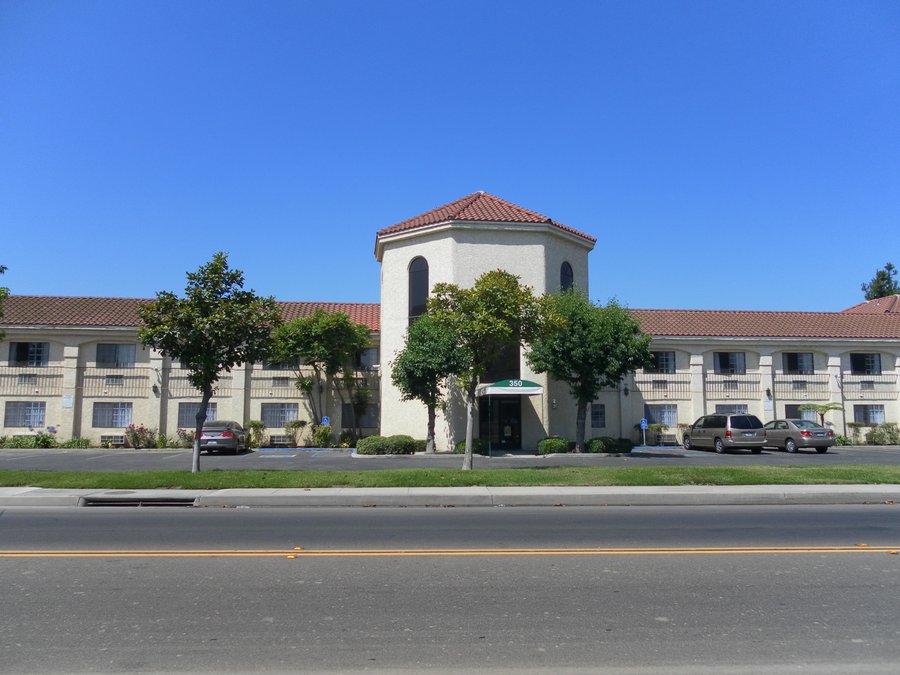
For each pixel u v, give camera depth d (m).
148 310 16.69
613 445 27.58
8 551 8.57
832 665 4.89
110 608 6.16
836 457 26.28
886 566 7.82
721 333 36.09
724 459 24.81
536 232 28.72
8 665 4.84
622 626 5.70
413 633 5.52
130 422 33.25
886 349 37.44
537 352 27.00
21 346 33.19
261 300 17.30
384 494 13.01
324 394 33.84
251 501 12.81
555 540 9.34
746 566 7.80
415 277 29.42
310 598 6.49
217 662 4.91
